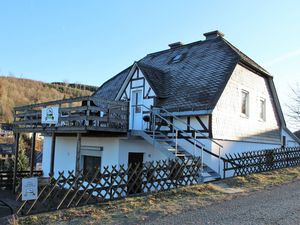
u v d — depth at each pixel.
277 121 20.86
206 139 13.88
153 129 13.95
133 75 17.42
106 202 8.36
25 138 38.94
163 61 20.92
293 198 8.47
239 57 15.81
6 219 7.25
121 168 9.23
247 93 17.48
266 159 15.71
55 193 8.12
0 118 56.81
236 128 15.93
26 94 79.12
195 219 6.57
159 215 6.96
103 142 15.15
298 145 24.81
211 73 15.86
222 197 8.73
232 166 14.04
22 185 7.61
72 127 12.72
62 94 92.06
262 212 7.00
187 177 10.85
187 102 14.77
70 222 6.76
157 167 9.95
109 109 12.84
